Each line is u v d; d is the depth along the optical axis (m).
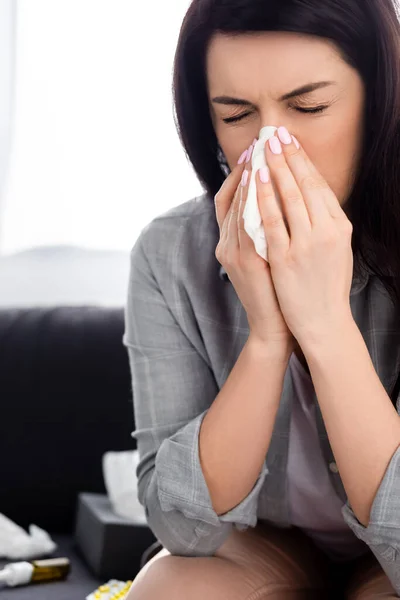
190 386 1.64
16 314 2.41
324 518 1.65
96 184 2.94
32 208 2.96
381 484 1.45
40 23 2.95
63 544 2.22
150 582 1.51
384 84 1.46
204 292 1.64
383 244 1.54
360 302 1.60
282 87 1.44
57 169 2.95
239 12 1.43
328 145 1.47
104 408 2.30
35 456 2.30
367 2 1.45
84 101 2.94
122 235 2.94
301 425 1.62
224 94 1.47
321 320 1.47
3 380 2.33
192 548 1.55
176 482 1.53
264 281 1.49
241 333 1.64
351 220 1.55
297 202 1.46
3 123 2.96
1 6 2.94
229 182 1.51
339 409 1.47
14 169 2.97
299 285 1.47
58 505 2.29
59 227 2.95
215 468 1.52
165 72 2.92
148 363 1.65
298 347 1.57
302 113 1.46
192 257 1.65
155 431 1.62
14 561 2.10
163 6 2.91
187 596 1.49
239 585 1.53
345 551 1.69
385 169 1.50
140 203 2.94
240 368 1.52
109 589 1.96
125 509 2.10
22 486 2.29
